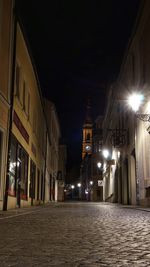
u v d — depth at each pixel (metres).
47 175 43.69
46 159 41.72
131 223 10.24
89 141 118.19
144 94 21.83
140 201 23.78
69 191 149.75
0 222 10.39
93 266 4.47
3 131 16.31
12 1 17.47
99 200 72.56
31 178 26.78
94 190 73.12
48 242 6.45
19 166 20.83
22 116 21.64
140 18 22.25
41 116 34.94
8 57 17.08
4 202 16.28
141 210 18.28
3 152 16.27
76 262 4.71
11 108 17.52
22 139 21.84
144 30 21.86
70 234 7.60
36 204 30.38
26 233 7.75
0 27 15.55
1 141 16.16
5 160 16.58
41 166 35.38
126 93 29.41
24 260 4.82
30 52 23.20
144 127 21.98
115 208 21.92
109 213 15.51
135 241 6.61
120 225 9.62
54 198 58.03
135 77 25.05
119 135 31.25
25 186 23.64
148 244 6.26
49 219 11.71
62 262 4.71
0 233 7.73
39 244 6.21
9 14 17.11
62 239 6.83
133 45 25.45
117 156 37.62
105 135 55.59
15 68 18.75
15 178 19.20
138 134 24.22
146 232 7.98
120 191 35.94
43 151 37.75
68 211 17.62
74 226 9.32
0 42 15.60
